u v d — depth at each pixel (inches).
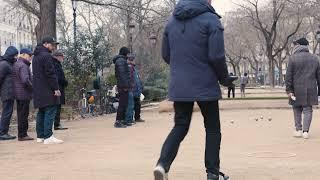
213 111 293.3
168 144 285.7
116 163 399.9
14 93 588.7
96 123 816.3
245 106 1136.8
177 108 292.5
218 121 295.9
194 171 357.4
